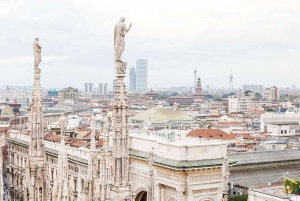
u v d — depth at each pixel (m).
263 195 73.06
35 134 45.22
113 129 32.38
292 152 102.62
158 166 75.12
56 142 143.38
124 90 32.34
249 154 98.44
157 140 78.94
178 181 72.06
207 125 195.25
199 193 72.50
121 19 32.09
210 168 72.25
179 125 177.62
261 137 170.62
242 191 86.56
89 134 170.25
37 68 45.00
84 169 113.25
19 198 146.62
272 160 96.81
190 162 71.94
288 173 88.44
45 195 45.50
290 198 69.38
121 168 32.28
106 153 56.22
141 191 81.69
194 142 79.00
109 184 33.75
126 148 32.38
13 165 154.75
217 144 74.81
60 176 52.12
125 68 32.28
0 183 50.88
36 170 45.16
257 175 93.06
